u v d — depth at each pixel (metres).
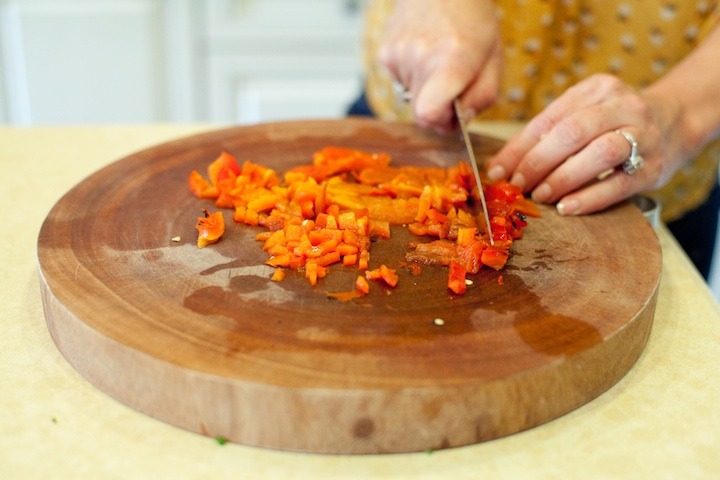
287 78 1.30
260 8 1.25
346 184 0.61
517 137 0.63
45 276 0.51
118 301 0.49
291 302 0.50
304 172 0.63
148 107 1.29
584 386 0.47
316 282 0.52
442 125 0.67
